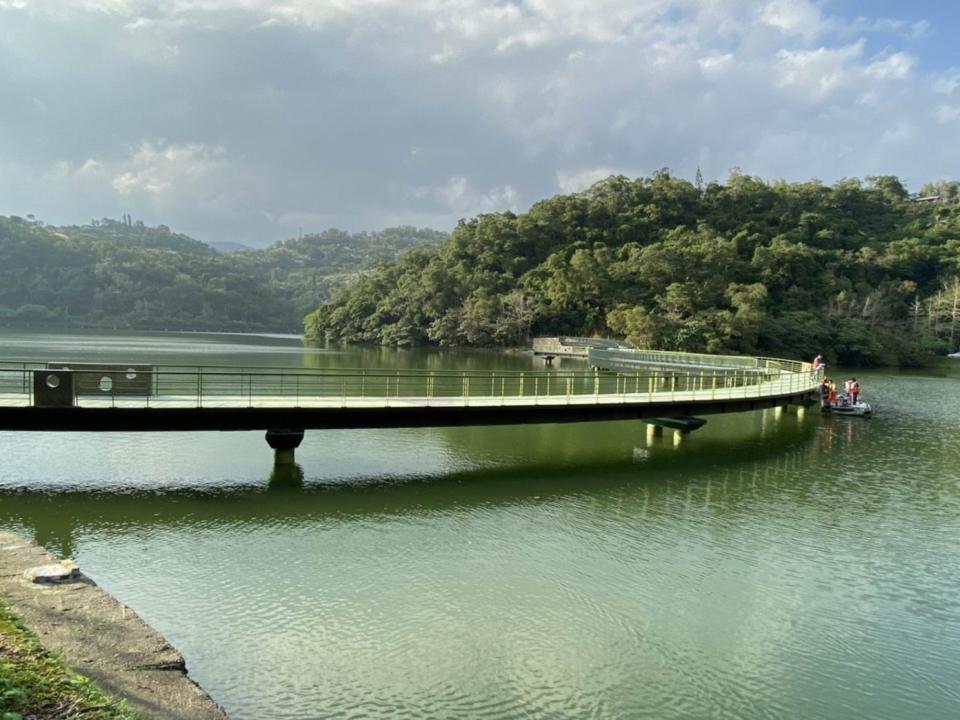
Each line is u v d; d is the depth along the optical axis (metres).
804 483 21.56
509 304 104.06
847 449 27.39
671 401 26.44
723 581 13.62
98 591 9.16
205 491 18.56
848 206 140.62
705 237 109.38
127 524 15.71
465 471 21.86
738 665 10.57
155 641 8.01
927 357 92.56
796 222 125.94
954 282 106.88
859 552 15.43
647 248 102.06
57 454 22.33
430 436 27.80
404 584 12.90
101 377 20.50
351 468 21.67
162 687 7.09
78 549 14.08
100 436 25.59
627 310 91.56
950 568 14.64
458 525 16.50
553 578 13.44
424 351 102.19
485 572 13.62
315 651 10.37
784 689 10.01
